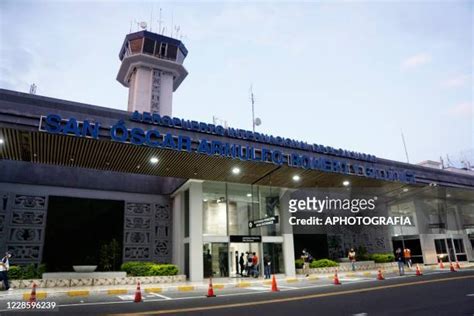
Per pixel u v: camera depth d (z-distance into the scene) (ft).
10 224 61.36
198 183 68.33
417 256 91.35
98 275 56.80
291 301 33.68
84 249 66.03
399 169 74.23
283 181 71.67
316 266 76.79
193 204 66.69
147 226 73.26
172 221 75.97
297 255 84.17
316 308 29.17
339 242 90.07
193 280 62.28
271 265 72.13
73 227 66.23
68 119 42.70
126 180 74.02
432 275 59.41
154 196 75.97
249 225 68.95
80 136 42.75
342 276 65.62
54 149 49.67
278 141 57.98
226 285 53.06
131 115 47.37
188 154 52.39
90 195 69.41
